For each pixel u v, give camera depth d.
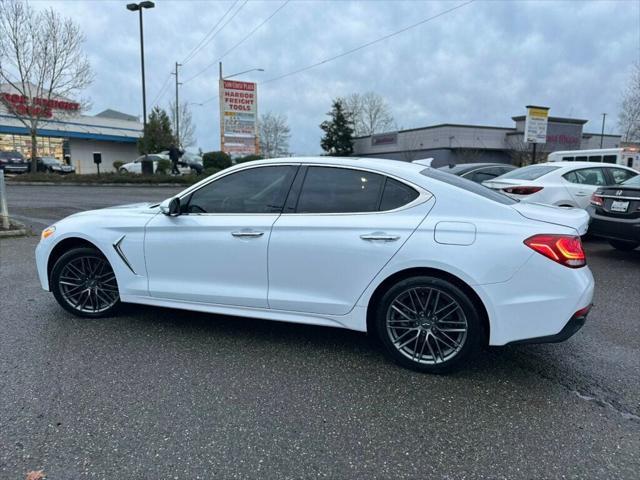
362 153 55.94
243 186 3.77
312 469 2.34
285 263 3.56
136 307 4.65
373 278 3.35
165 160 27.08
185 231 3.84
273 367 3.42
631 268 6.58
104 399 2.93
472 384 3.21
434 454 2.47
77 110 29.20
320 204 3.54
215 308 3.84
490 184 8.37
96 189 20.83
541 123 23.66
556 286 3.05
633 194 6.58
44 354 3.55
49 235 4.29
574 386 3.19
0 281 5.47
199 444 2.51
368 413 2.84
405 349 3.40
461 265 3.12
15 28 22.66
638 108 28.06
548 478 2.30
